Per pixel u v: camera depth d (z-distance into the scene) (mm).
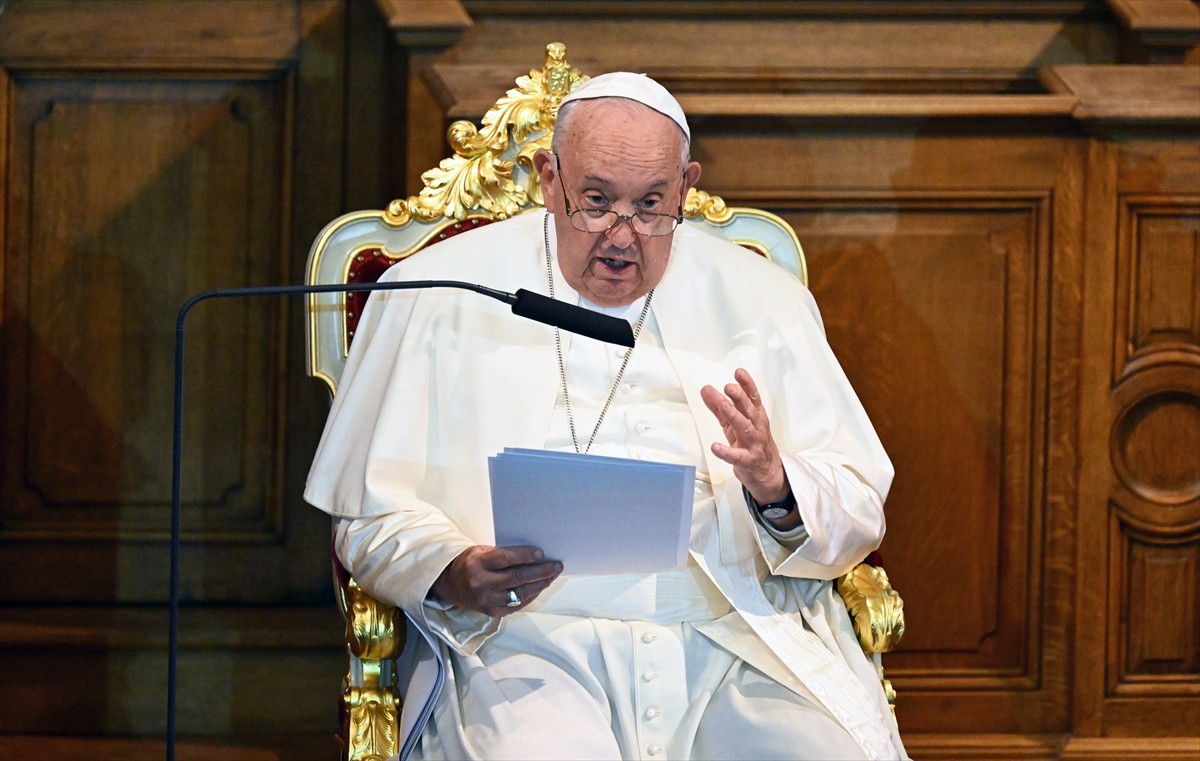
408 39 12320
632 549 7832
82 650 12414
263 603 13625
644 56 13398
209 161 13539
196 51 13500
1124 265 11719
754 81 13422
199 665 12570
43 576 13414
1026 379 11883
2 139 13305
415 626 8984
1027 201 11789
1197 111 11414
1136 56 13062
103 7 13430
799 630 9055
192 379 13562
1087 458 11781
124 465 13500
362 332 9898
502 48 13328
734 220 10859
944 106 11570
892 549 11977
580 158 8984
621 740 8531
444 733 8297
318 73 13602
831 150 11805
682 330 9789
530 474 7625
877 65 13445
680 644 8797
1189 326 11750
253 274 13602
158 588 13523
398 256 10430
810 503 8727
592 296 9484
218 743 12398
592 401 9594
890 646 9070
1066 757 11719
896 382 11930
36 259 13383
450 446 9367
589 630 8742
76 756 11953
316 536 13656
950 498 11953
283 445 13594
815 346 9992
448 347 9547
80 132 13422
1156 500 11781
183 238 13539
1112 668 11852
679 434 9516
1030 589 11914
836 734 8242
